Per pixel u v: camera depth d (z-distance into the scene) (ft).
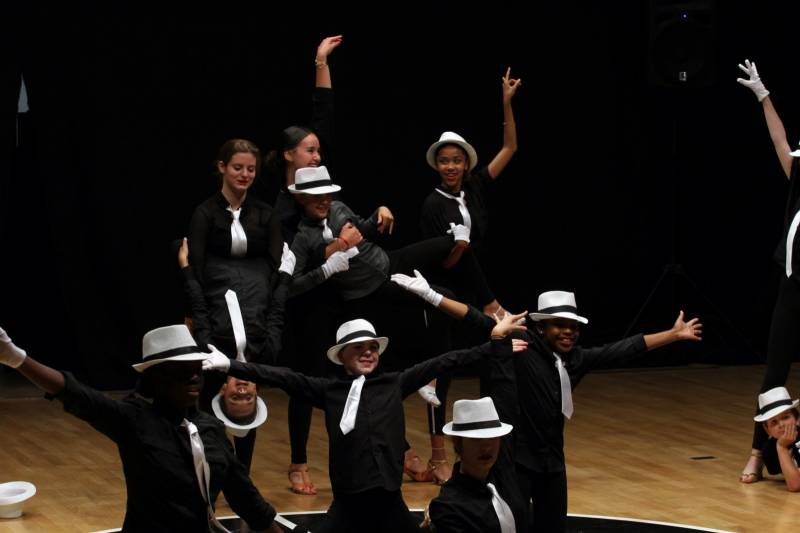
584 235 51.11
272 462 34.78
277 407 42.93
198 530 19.61
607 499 30.78
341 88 47.70
